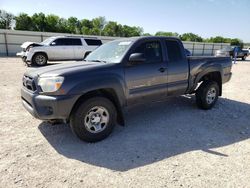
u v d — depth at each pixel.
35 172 3.02
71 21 91.75
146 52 4.58
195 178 2.95
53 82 3.53
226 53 25.92
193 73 5.37
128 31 92.81
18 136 4.11
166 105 6.20
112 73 4.01
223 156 3.54
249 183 2.88
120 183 2.83
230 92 8.30
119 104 4.17
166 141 4.02
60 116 3.58
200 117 5.31
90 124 3.88
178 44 5.17
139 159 3.41
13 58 21.27
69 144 3.85
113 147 3.77
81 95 3.67
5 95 6.98
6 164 3.19
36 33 28.33
